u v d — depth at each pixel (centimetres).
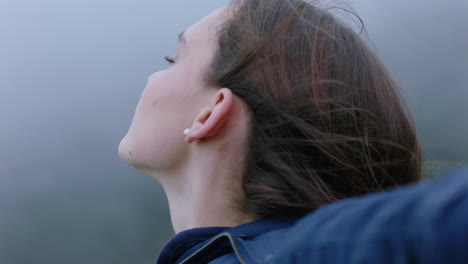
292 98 66
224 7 83
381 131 68
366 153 66
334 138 64
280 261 32
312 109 65
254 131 67
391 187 68
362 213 28
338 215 30
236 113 68
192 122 73
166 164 76
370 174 66
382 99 71
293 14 73
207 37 78
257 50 69
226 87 70
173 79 77
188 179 74
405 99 79
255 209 64
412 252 23
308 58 69
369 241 25
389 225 25
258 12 76
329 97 66
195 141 71
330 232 29
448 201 22
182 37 81
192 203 72
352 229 27
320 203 63
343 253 27
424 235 22
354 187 65
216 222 69
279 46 69
